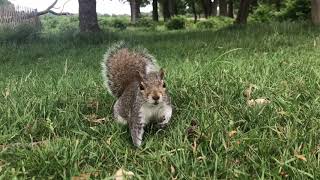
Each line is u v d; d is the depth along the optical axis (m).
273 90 0.58
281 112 0.49
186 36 1.74
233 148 0.41
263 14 3.81
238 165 0.39
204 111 0.51
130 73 0.54
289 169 0.37
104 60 0.56
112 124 0.50
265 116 0.49
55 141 0.46
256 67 0.75
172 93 0.58
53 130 0.49
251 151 0.41
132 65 0.55
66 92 0.66
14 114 0.55
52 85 0.71
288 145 0.41
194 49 1.22
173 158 0.40
